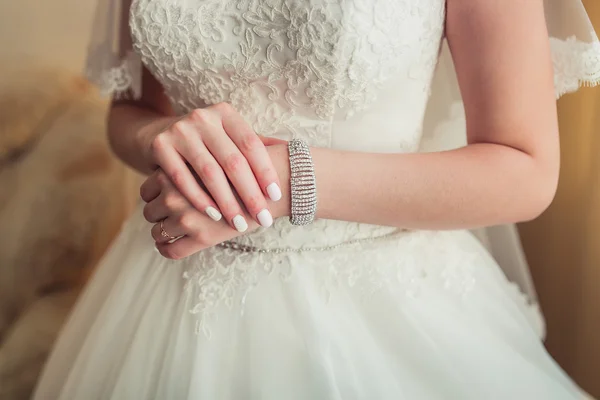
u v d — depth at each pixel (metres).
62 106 1.08
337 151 0.51
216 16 0.53
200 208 0.49
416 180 0.51
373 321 0.54
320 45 0.50
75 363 0.60
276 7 0.51
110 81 0.69
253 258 0.56
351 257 0.56
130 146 0.62
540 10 0.51
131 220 0.67
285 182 0.50
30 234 0.98
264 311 0.54
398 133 0.56
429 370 0.52
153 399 0.54
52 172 0.99
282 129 0.55
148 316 0.57
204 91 0.56
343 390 0.50
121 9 0.66
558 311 0.81
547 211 0.80
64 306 0.97
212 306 0.55
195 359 0.53
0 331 0.98
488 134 0.52
